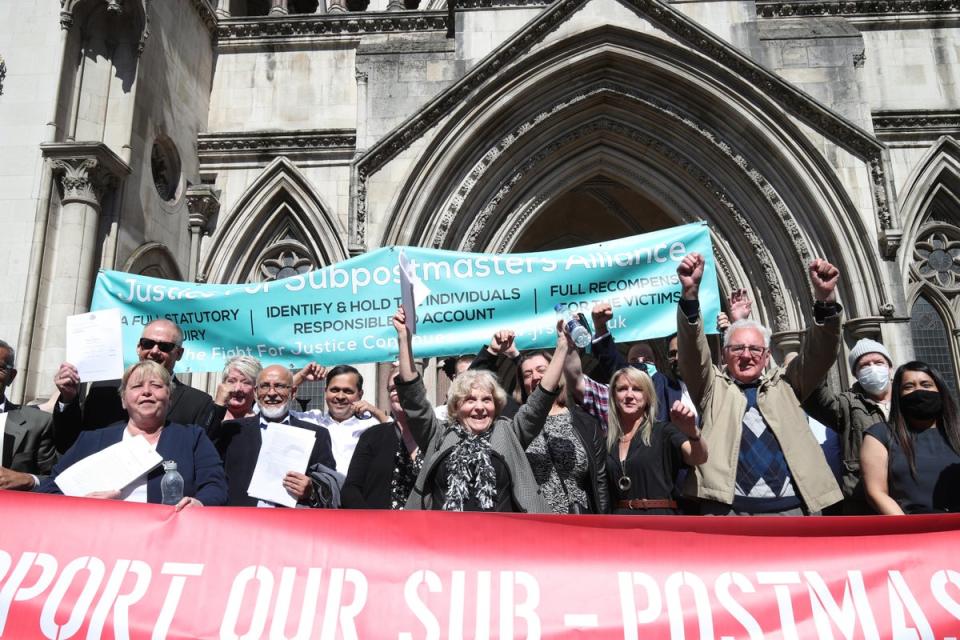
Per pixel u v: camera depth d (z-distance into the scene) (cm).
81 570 366
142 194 1185
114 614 356
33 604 358
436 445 462
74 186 1041
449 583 365
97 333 603
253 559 371
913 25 1504
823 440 546
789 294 1266
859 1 1498
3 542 371
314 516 383
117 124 1141
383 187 1236
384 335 809
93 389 598
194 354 797
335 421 682
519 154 1331
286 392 581
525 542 377
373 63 1322
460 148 1241
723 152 1289
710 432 493
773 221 1280
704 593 363
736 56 1241
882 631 355
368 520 382
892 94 1472
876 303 1164
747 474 484
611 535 378
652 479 482
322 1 1934
